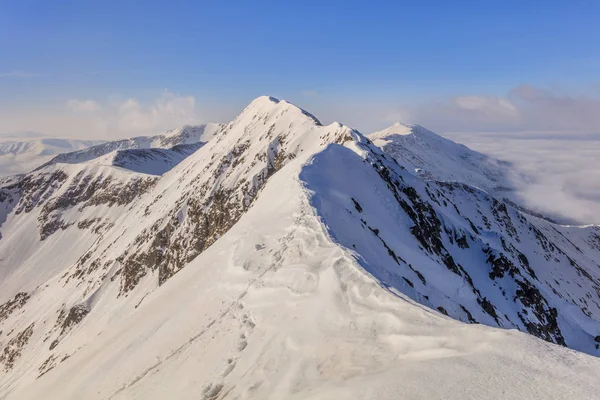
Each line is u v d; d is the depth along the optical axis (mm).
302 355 16703
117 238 155375
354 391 12078
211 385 17969
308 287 21797
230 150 132875
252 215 41719
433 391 10867
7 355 119938
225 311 24734
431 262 42094
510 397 10172
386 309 17594
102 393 24375
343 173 48844
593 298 96188
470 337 13781
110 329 41344
